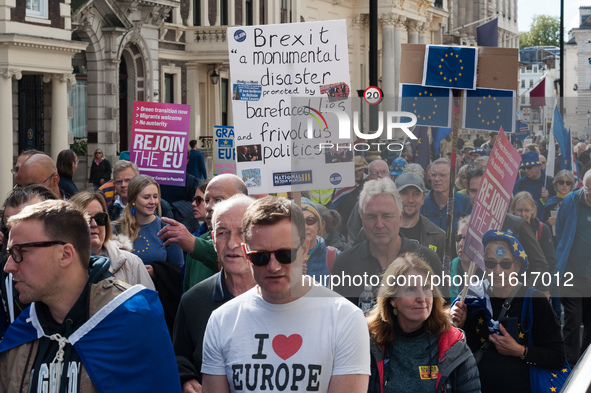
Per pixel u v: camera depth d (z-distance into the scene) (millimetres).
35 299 3160
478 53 4070
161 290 5656
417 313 3582
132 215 6305
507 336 4258
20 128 25375
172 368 3285
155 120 9570
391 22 47906
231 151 12883
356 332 3141
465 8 67000
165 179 9586
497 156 3086
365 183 3062
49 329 3225
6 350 3277
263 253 3072
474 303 4297
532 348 4254
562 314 5238
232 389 3223
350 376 3123
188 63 34719
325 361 3127
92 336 3176
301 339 3141
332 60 5715
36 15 23234
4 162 21938
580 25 17953
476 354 4340
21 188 4793
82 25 27219
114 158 28969
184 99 34844
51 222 3152
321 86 5734
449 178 3061
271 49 5750
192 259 5223
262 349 3166
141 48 30828
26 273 3143
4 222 4672
